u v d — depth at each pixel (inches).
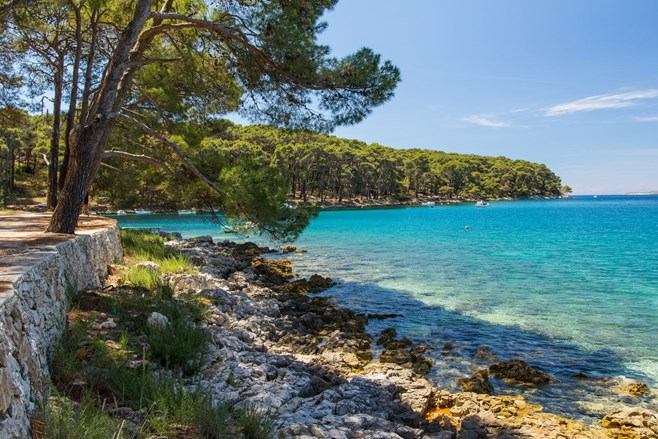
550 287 733.3
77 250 383.2
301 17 497.7
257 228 497.7
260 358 332.5
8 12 568.4
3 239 372.5
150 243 827.4
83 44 877.8
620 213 3363.7
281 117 541.6
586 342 462.9
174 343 284.8
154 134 510.9
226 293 521.3
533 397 338.0
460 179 5959.6
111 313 343.3
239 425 207.9
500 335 486.6
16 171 3250.5
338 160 4037.9
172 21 572.7
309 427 222.2
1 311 161.0
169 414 206.7
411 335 486.6
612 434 276.7
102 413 187.0
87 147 468.1
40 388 189.5
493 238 1535.4
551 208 4436.5
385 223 2261.3
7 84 858.1
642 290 708.7
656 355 424.8
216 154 561.3
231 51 512.1
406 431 242.8
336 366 367.9
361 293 692.7
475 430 268.1
